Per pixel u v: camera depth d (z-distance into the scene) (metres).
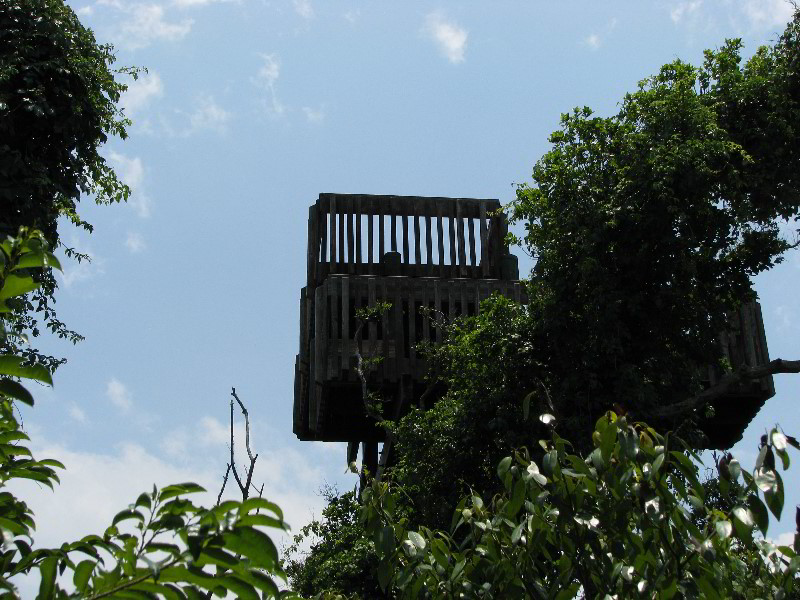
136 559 2.60
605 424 4.11
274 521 2.65
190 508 2.66
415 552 4.45
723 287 15.54
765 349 20.45
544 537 4.19
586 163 15.36
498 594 4.23
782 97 15.31
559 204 15.26
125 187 15.51
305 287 22.39
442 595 4.32
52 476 3.07
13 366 2.66
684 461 4.01
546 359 15.43
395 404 21.12
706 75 16.00
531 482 4.22
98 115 15.09
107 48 15.56
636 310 14.59
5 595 2.39
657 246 15.00
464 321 16.36
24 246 2.65
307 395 22.83
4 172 13.37
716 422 20.97
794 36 15.79
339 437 22.14
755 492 3.78
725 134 14.98
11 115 13.90
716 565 4.02
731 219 15.08
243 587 2.64
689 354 15.51
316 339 20.84
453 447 15.15
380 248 22.11
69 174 14.82
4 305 2.67
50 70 14.62
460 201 22.48
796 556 3.97
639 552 4.05
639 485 3.99
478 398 15.30
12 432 3.06
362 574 16.59
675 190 14.84
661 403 15.33
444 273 22.05
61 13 14.94
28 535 2.88
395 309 20.95
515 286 21.36
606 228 14.91
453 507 14.73
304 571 18.03
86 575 2.62
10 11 14.41
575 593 4.20
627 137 14.90
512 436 14.55
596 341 14.73
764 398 20.50
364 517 4.65
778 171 15.38
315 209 22.41
